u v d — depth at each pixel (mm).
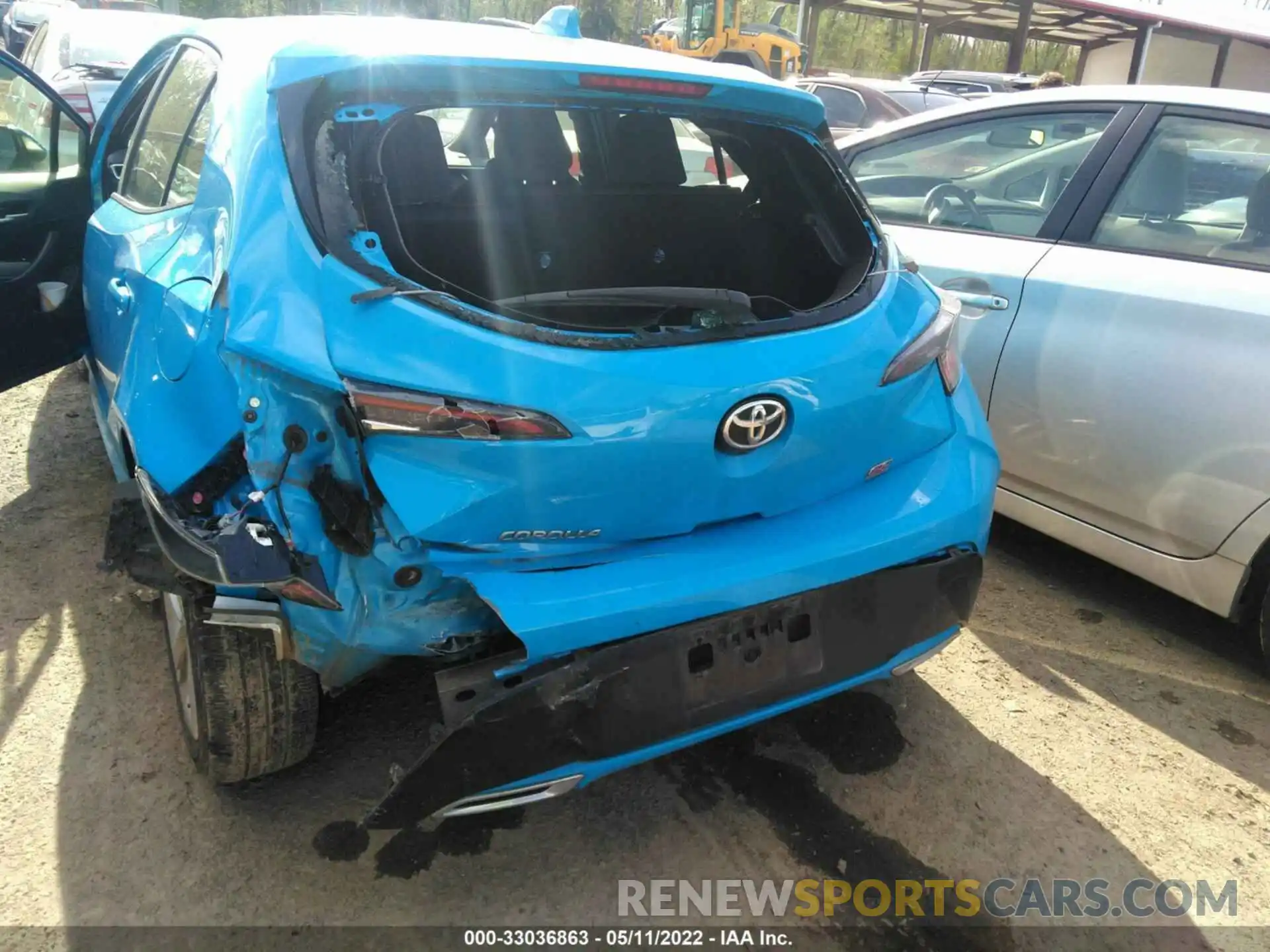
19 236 3273
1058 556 3570
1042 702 2723
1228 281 2625
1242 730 2635
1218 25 19266
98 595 2969
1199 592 2811
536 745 1690
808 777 2400
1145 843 2240
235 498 1726
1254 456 2533
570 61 1909
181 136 2541
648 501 1762
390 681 2637
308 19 2371
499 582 1672
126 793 2219
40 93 3559
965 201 3512
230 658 1915
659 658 1753
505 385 1604
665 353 1727
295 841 2119
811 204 2432
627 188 2777
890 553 1993
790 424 1848
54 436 4113
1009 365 3131
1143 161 2963
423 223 2477
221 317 1693
